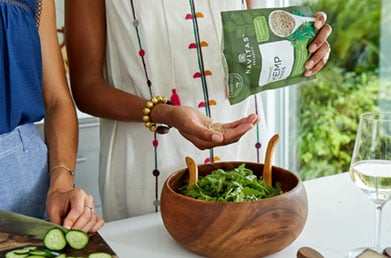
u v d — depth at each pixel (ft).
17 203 2.90
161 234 2.86
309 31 3.23
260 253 2.48
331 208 3.15
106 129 3.75
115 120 3.60
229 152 3.74
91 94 3.51
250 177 2.79
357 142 2.53
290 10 3.26
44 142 3.23
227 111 3.69
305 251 2.33
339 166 6.61
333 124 6.56
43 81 3.24
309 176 6.72
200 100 3.61
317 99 6.49
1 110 2.78
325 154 6.66
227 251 2.45
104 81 3.59
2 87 2.78
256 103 3.80
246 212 2.38
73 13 3.54
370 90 6.32
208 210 2.41
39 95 3.01
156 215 3.15
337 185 3.54
